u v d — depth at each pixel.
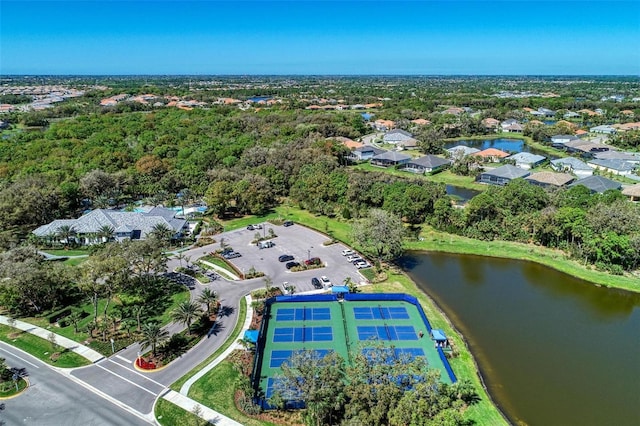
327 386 36.19
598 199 88.44
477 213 88.38
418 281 71.00
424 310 60.66
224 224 96.50
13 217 86.38
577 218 77.56
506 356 51.69
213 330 55.38
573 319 60.31
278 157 122.69
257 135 163.62
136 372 47.34
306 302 62.16
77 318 56.62
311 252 80.38
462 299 65.25
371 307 61.00
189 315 53.66
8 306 59.69
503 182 122.38
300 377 38.84
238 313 59.50
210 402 42.62
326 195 102.25
